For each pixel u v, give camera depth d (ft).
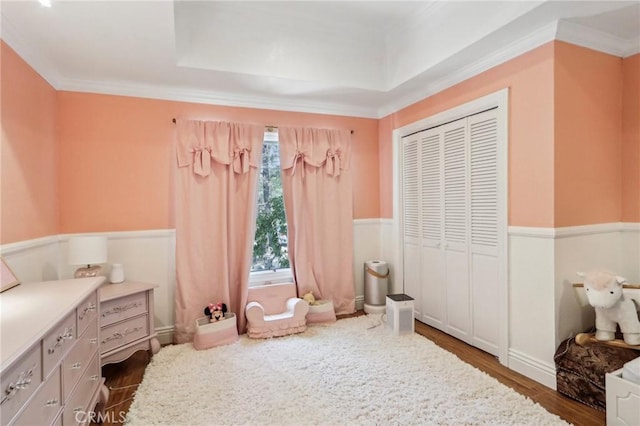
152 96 9.84
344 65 10.19
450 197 9.80
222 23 8.82
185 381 7.31
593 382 6.23
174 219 10.00
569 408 6.27
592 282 6.65
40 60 7.79
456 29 8.05
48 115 8.34
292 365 8.00
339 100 11.62
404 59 9.91
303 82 9.82
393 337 9.70
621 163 7.91
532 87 7.31
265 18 9.21
